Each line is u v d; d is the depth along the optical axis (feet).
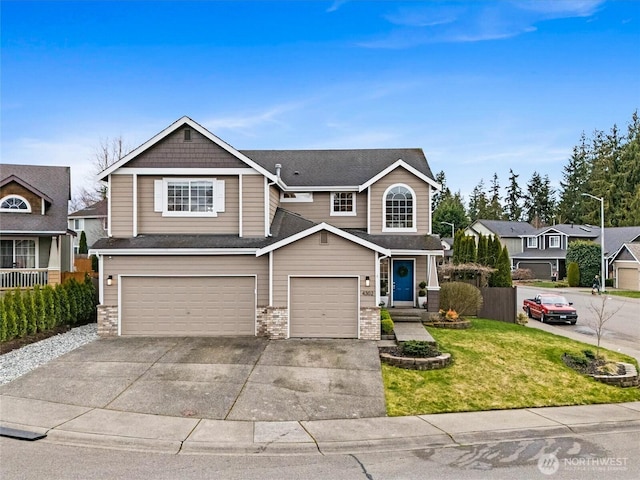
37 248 79.00
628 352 58.54
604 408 37.76
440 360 45.14
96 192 165.07
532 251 176.24
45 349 49.60
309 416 33.76
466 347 51.70
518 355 50.01
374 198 69.87
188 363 44.39
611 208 199.00
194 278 56.34
